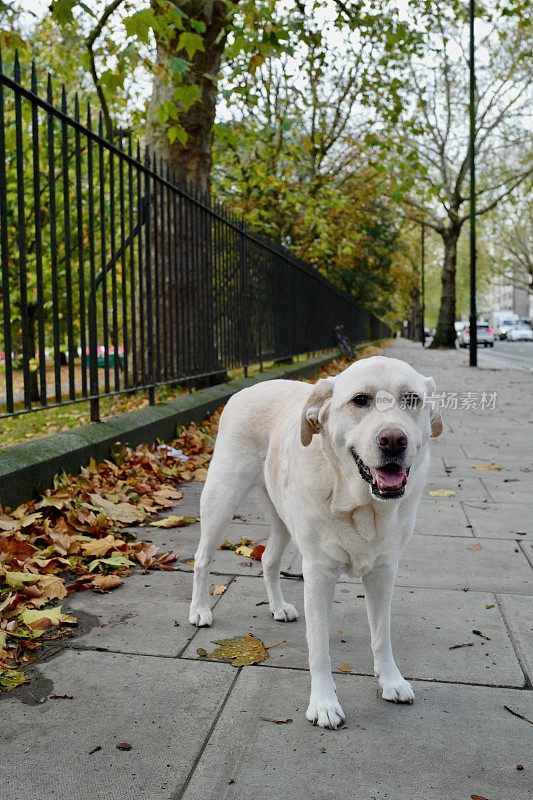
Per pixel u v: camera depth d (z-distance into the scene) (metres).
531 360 28.09
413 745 2.31
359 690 2.68
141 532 4.68
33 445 4.95
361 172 23.55
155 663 2.87
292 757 2.23
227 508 3.29
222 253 9.77
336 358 20.95
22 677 2.71
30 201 12.27
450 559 4.20
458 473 6.62
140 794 2.04
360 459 2.35
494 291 143.50
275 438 3.04
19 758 2.21
